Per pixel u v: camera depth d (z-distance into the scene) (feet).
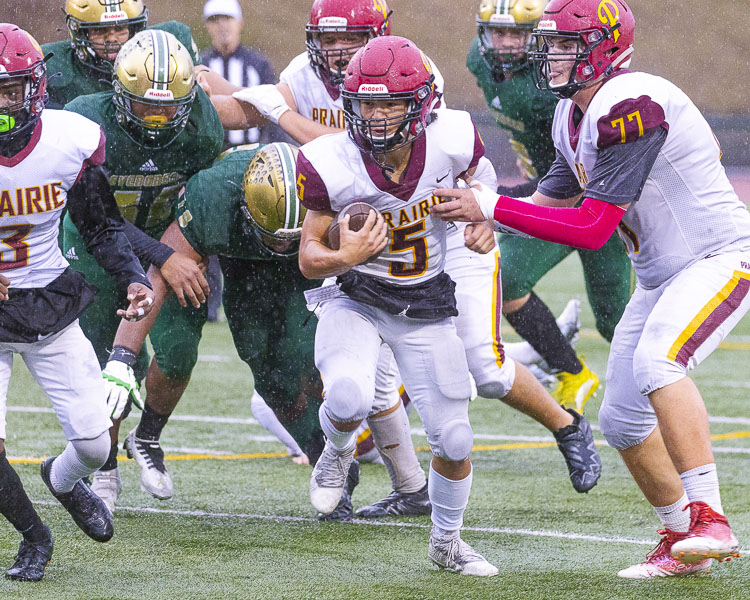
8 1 218.79
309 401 51.72
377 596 36.19
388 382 47.83
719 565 40.83
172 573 38.91
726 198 37.83
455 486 38.65
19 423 69.46
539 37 38.73
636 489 54.75
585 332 112.06
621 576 39.04
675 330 36.19
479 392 49.32
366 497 52.90
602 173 36.14
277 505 50.78
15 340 36.19
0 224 35.63
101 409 38.04
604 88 36.81
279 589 36.91
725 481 55.77
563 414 51.65
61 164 36.19
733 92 286.66
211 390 83.20
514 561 41.42
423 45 287.69
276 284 50.31
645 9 296.10
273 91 52.70
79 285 37.70
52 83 52.21
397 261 38.52
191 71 45.83
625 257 62.95
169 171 48.24
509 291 58.65
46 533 38.40
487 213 36.78
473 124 38.11
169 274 45.42
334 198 36.99
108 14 50.65
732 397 81.92
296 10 280.92
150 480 49.47
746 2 296.10
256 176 45.27
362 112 36.01
